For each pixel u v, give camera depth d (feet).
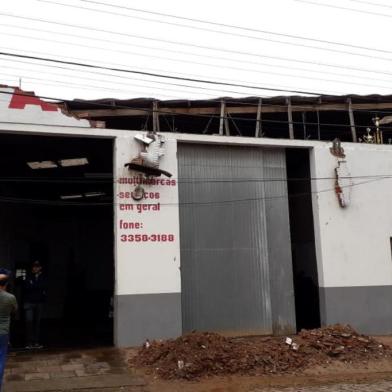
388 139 60.70
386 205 46.44
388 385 28.68
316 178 45.03
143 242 39.50
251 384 28.73
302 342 34.68
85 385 28.27
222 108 46.11
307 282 46.24
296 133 58.13
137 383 28.71
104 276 63.41
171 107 45.73
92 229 64.28
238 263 43.09
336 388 27.99
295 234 49.42
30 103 38.47
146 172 40.09
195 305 41.39
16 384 28.37
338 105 49.37
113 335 42.65
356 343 35.32
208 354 31.14
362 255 44.98
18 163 52.47
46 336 46.47
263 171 45.03
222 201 43.52
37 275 39.93
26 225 60.13
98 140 43.50
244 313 42.50
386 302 44.93
